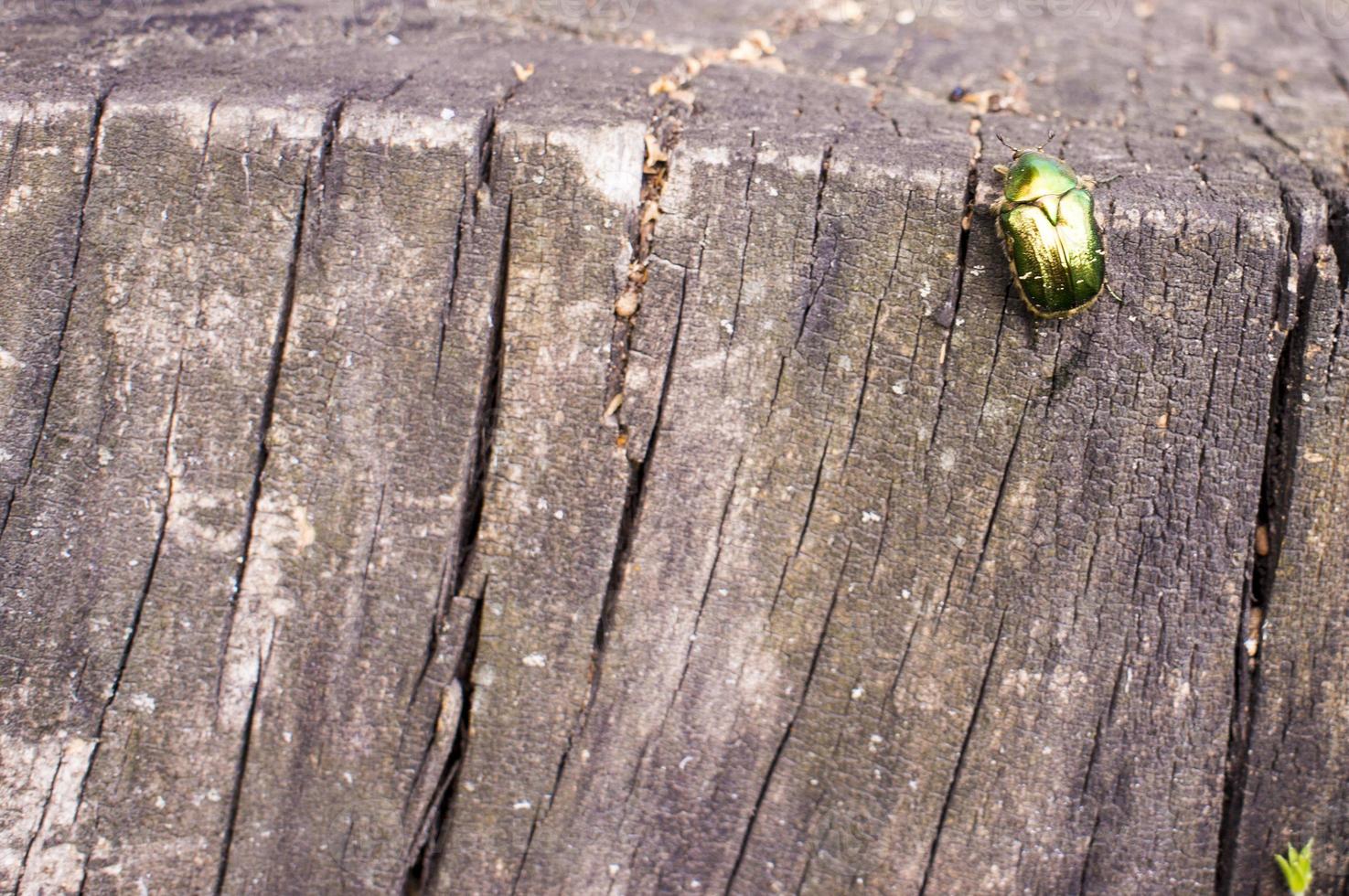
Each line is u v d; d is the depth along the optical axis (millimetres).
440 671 283
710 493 279
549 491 280
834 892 287
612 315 276
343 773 286
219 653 282
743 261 274
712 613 282
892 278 273
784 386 276
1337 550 276
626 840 288
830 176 272
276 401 278
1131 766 281
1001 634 279
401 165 273
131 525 280
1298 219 272
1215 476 274
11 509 279
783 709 284
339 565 281
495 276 276
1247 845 283
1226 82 316
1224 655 279
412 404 278
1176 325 271
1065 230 263
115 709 282
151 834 285
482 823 287
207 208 275
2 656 280
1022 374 273
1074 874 284
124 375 278
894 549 279
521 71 292
